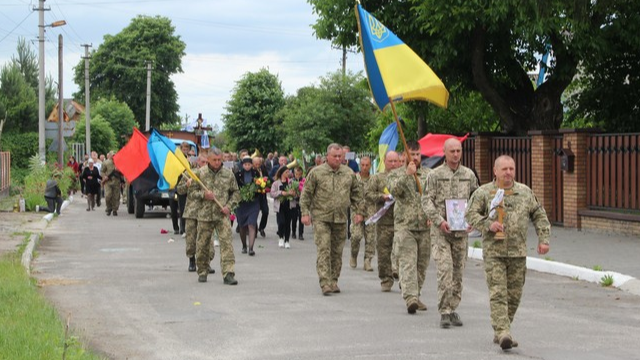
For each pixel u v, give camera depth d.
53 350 7.59
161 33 88.94
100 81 89.25
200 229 13.23
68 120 44.47
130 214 30.22
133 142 22.44
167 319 10.19
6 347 7.70
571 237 18.22
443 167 9.76
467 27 21.75
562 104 25.23
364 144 39.44
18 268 13.75
